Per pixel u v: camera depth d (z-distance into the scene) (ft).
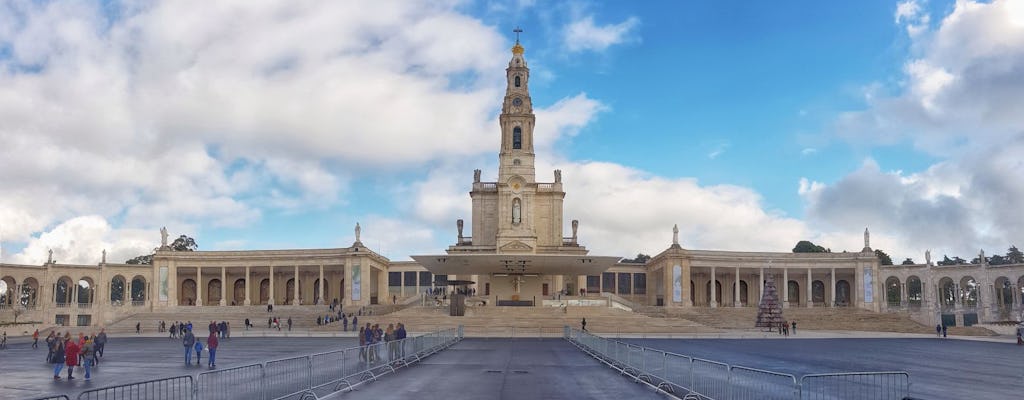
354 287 334.65
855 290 359.05
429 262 286.66
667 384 86.48
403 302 337.93
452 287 345.10
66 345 106.73
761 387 64.85
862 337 236.02
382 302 369.30
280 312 321.11
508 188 347.77
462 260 280.72
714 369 73.56
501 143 357.61
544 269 301.63
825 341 210.79
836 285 388.37
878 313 315.99
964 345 193.26
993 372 115.65
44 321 322.55
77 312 330.95
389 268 384.06
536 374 105.60
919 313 328.70
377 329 145.38
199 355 128.06
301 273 375.25
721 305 387.34
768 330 270.87
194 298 375.45
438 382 94.99
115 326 286.05
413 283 380.78
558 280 351.05
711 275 361.30
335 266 357.00
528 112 359.25
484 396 81.66
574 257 274.77
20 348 191.42
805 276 382.42
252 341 198.59
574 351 153.99
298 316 299.79
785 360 137.08
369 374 99.35
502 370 111.34
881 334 257.34
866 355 151.64
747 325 297.94
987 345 194.49
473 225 358.02
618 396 82.53
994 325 279.08
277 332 246.68
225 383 65.92
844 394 72.08
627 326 248.93
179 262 346.95
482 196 359.87
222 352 154.51
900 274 352.69
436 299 310.04
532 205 347.36
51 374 113.09
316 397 77.46
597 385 92.43
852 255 353.10
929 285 338.54
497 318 253.24
